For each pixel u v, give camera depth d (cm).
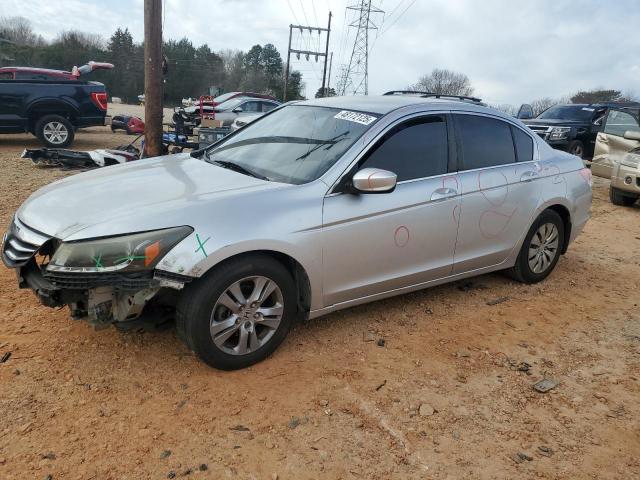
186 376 338
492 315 462
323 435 296
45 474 254
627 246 716
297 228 346
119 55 8106
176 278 307
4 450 267
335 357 375
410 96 494
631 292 541
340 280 378
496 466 284
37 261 337
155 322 337
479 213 451
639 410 341
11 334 372
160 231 308
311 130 426
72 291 315
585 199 555
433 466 281
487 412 329
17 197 751
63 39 8488
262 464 272
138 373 337
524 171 491
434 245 425
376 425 308
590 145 1577
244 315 341
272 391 331
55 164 1027
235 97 2036
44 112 1271
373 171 358
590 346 420
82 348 360
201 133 1168
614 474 284
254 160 417
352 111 428
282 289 354
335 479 267
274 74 9600
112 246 302
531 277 530
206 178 381
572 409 338
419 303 474
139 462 267
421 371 367
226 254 319
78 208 333
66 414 296
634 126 1007
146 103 909
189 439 285
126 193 351
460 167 445
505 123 493
